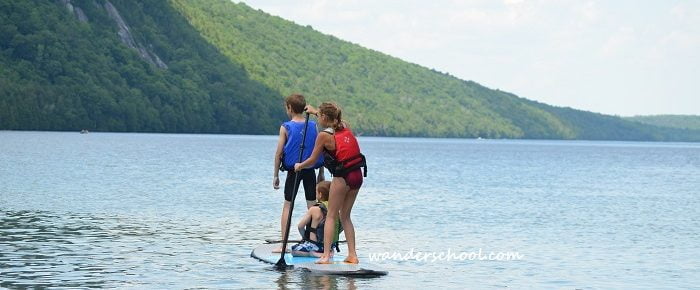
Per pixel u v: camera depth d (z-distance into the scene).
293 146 15.72
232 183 39.56
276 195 32.50
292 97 15.91
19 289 12.84
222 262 15.67
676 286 14.63
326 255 15.16
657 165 92.06
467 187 43.00
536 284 14.55
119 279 13.80
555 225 24.73
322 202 16.02
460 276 15.15
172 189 34.41
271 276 14.30
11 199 27.42
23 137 115.69
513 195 37.81
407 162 80.44
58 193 30.20
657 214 29.48
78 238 18.44
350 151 14.74
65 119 172.12
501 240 20.58
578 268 16.41
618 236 22.16
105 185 35.03
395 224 23.80
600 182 52.59
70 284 13.30
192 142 128.25
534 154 128.62
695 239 21.61
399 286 13.91
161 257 16.14
